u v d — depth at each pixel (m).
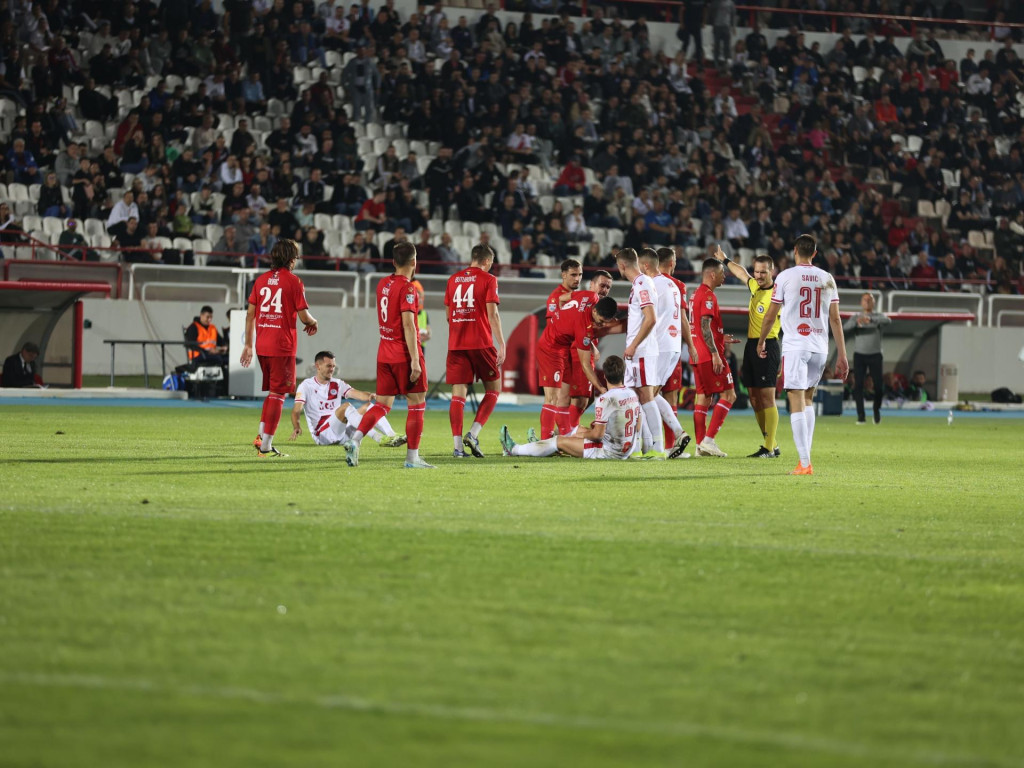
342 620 9.91
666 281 26.34
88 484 18.45
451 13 77.50
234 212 59.81
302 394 27.66
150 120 61.75
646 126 72.75
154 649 8.91
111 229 57.16
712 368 27.17
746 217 70.50
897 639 9.84
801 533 15.16
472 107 69.81
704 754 7.00
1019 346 66.50
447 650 9.08
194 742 7.03
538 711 7.71
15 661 8.53
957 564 13.27
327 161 64.44
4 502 16.14
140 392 49.25
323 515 15.56
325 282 57.97
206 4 67.56
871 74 82.12
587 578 11.86
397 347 22.12
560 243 64.12
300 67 70.25
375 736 7.19
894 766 6.89
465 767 6.73
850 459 27.73
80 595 10.58
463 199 65.00
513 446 25.70
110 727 7.26
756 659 9.09
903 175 77.44
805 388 23.30
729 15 80.31
